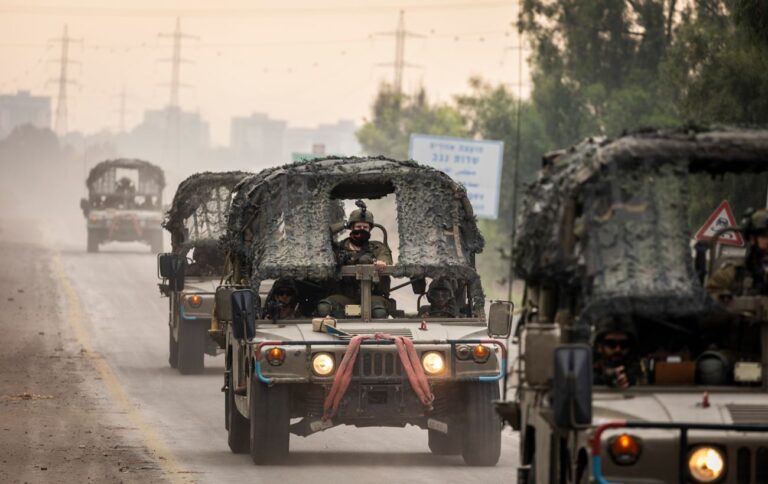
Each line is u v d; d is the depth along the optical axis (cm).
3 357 6600
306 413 3550
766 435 2009
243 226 3888
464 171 10719
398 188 3872
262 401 3503
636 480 1997
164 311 9462
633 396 2169
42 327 8206
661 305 2120
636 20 11250
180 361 6047
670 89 10394
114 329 8250
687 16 10538
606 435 2003
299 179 3822
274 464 3569
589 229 2173
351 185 4069
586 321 2150
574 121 11594
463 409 3609
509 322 3594
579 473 2094
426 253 3778
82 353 6925
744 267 2362
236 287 4066
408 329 3631
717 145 2223
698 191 6762
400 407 3516
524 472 2491
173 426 4450
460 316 3872
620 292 2117
